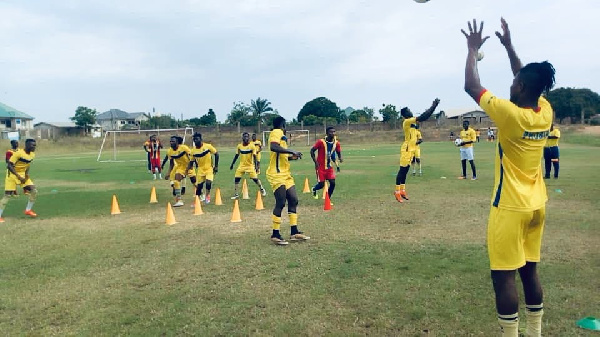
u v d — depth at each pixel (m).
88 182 17.62
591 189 11.68
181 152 11.41
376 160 26.20
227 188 14.73
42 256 6.83
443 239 7.09
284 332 4.04
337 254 6.39
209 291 5.12
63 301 4.98
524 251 3.34
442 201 10.63
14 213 10.71
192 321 4.33
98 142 54.88
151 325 4.29
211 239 7.64
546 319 4.09
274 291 5.04
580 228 7.44
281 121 7.52
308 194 12.63
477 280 5.15
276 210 7.21
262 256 6.45
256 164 12.73
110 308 4.74
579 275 5.19
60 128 60.75
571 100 64.56
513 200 3.15
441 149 36.06
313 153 11.30
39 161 32.69
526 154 3.14
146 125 69.38
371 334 3.94
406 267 5.69
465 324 4.05
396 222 8.48
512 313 3.20
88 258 6.66
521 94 3.21
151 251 6.96
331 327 4.10
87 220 9.73
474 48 3.36
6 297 5.13
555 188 12.02
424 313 4.30
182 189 12.84
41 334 4.18
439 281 5.15
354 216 9.19
